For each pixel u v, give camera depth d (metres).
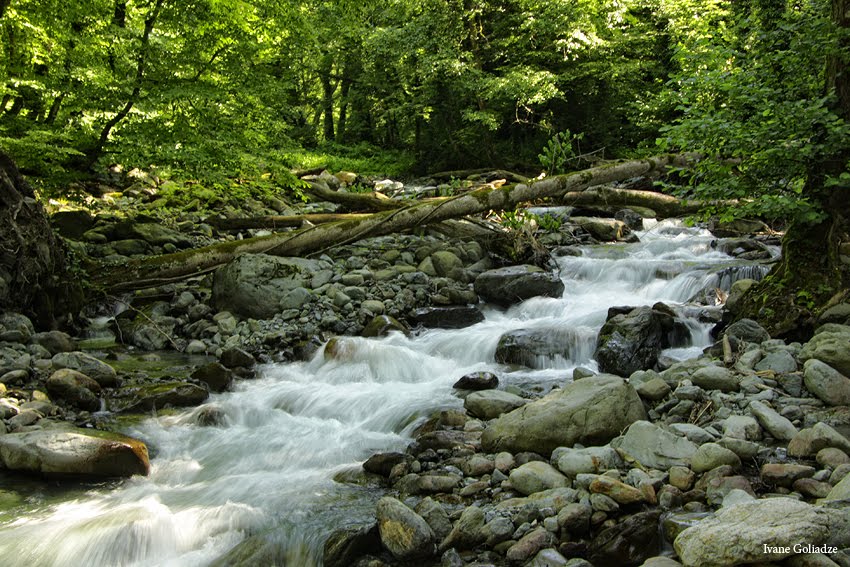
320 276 9.12
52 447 4.61
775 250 9.44
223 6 10.16
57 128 10.58
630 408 4.53
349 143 28.25
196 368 6.78
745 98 5.70
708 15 16.02
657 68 20.44
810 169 5.80
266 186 13.52
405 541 3.48
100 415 5.65
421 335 8.01
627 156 19.81
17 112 11.59
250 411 5.77
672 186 6.67
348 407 5.83
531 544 3.38
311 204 14.30
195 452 5.08
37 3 9.86
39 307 7.84
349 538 3.57
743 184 5.96
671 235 11.77
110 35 10.03
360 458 4.89
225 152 10.04
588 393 4.59
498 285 8.80
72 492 4.42
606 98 20.39
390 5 22.06
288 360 7.42
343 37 22.14
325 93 29.44
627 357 5.95
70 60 10.32
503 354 6.90
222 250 9.18
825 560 2.72
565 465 4.00
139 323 8.32
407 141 26.25
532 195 10.63
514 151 22.59
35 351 6.80
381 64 23.58
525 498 3.81
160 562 3.66
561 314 8.16
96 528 3.79
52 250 7.97
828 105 5.70
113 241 10.31
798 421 4.35
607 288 9.15
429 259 9.97
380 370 6.76
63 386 5.79
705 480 3.70
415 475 4.28
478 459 4.36
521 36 20.16
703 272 8.41
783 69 5.93
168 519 3.90
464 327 8.25
